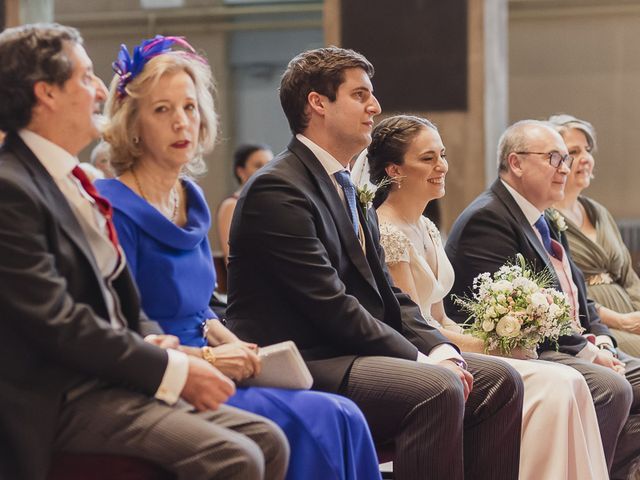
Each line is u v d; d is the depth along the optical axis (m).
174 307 4.73
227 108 22.08
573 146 8.23
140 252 4.67
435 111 14.20
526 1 20.70
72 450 4.06
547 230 7.22
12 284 3.89
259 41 21.92
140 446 3.98
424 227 6.55
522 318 6.20
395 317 5.62
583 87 20.70
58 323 3.89
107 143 4.88
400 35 14.20
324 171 5.52
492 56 14.29
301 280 5.20
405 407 5.04
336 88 5.52
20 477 3.92
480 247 6.89
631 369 7.12
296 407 4.63
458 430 5.08
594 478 5.96
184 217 4.98
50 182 4.13
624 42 20.52
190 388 4.11
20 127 4.19
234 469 3.91
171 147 4.75
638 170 20.62
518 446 5.65
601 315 7.96
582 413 6.02
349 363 5.21
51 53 4.16
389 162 6.34
